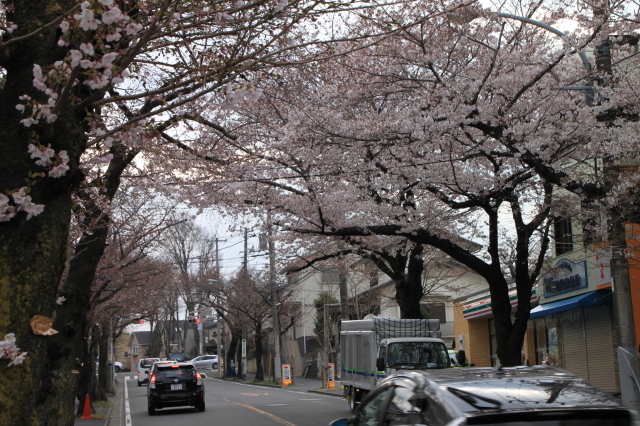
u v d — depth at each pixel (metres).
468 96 12.59
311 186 15.07
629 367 11.35
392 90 14.39
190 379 20.66
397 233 15.07
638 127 11.52
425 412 4.40
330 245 20.02
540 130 12.78
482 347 28.17
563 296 20.09
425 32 13.23
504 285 15.27
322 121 13.46
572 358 19.88
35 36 5.76
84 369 20.84
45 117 5.32
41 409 8.80
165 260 38.97
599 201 12.07
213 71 6.76
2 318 4.86
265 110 15.20
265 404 22.88
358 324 18.44
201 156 12.91
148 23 7.41
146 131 6.25
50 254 5.23
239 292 42.28
